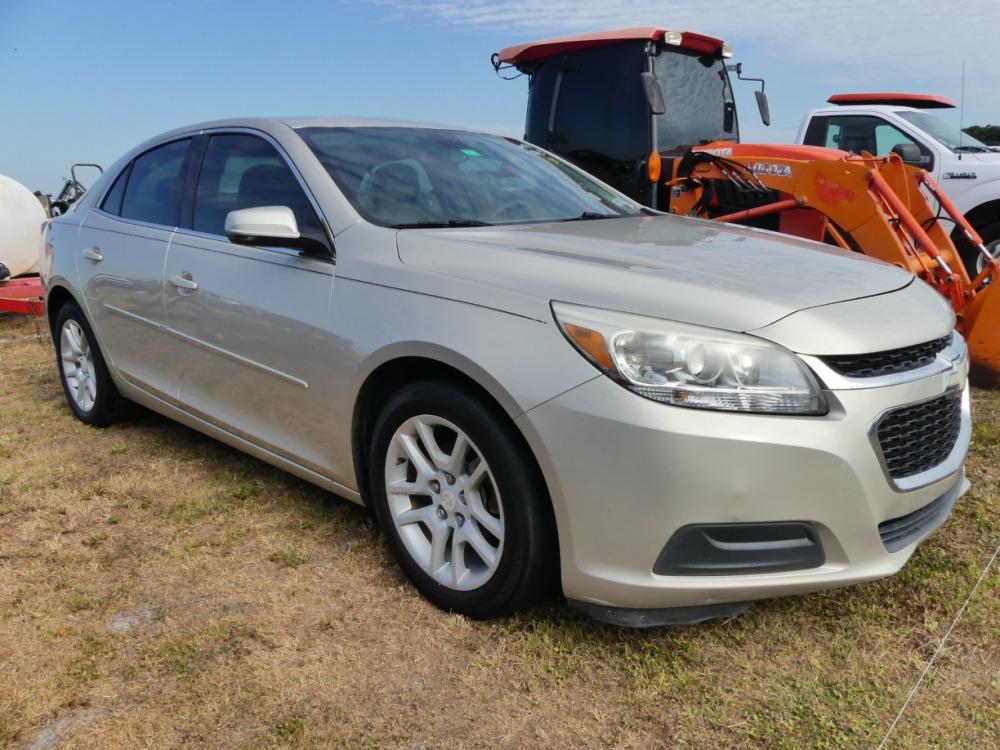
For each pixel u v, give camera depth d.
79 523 3.23
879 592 2.62
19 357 6.38
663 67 6.91
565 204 3.37
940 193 5.32
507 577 2.34
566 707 2.13
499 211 3.12
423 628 2.47
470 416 2.34
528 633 2.42
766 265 2.50
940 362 2.37
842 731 2.02
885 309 2.31
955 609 2.51
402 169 3.14
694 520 2.05
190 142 3.73
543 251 2.54
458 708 2.13
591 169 7.17
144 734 2.05
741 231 3.20
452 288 2.44
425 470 2.55
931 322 2.38
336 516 3.23
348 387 2.67
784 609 2.53
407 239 2.69
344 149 3.15
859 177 5.19
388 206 2.93
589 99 7.09
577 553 2.18
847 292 2.34
